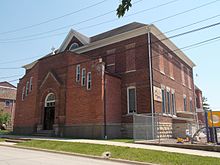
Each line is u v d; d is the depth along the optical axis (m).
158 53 25.48
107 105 21.89
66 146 15.28
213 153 12.46
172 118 25.66
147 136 21.17
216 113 15.76
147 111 22.52
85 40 29.97
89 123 21.41
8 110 46.59
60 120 23.28
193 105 35.97
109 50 26.98
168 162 10.46
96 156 12.34
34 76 27.89
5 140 21.19
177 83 30.28
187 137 19.31
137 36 24.98
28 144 17.38
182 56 33.31
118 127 23.06
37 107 25.94
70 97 23.30
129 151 12.66
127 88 24.33
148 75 23.23
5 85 51.69
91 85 22.22
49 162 10.07
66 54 24.78
